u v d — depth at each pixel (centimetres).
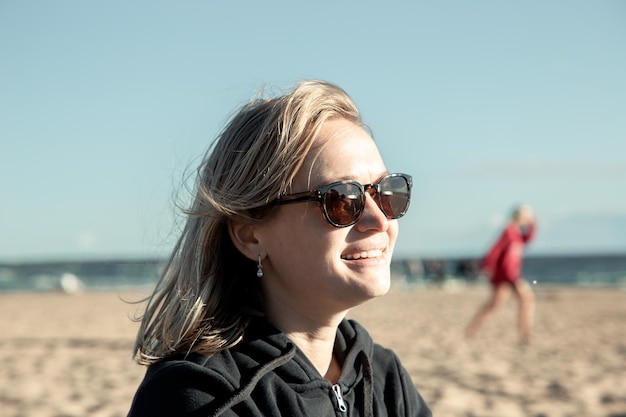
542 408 654
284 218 165
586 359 959
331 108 168
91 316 1805
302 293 167
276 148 163
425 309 1981
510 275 1152
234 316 167
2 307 2292
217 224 170
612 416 625
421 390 731
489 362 927
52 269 6869
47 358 974
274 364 159
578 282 4391
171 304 170
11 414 629
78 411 639
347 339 180
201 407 148
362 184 165
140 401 153
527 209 1184
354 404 174
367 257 165
